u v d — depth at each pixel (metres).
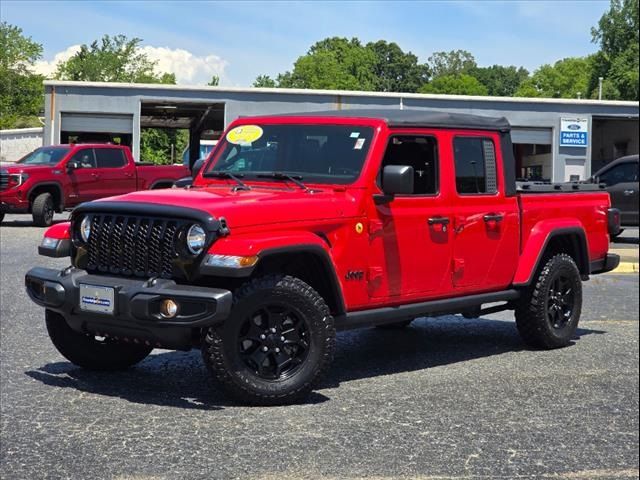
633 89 89.94
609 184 20.19
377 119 6.63
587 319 9.91
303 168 6.67
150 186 23.67
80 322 5.97
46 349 7.55
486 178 7.47
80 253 6.07
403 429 5.38
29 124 83.25
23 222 22.81
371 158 6.50
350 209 6.30
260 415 5.60
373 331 9.04
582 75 135.00
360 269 6.39
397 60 162.50
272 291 5.73
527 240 7.84
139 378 6.58
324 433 5.24
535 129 39.12
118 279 5.83
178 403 5.86
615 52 93.06
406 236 6.70
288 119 6.97
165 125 47.53
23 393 6.06
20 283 11.41
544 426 5.54
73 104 35.25
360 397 6.14
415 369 7.14
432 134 6.99
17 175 20.81
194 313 5.48
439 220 6.94
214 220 5.55
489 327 9.36
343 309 6.21
